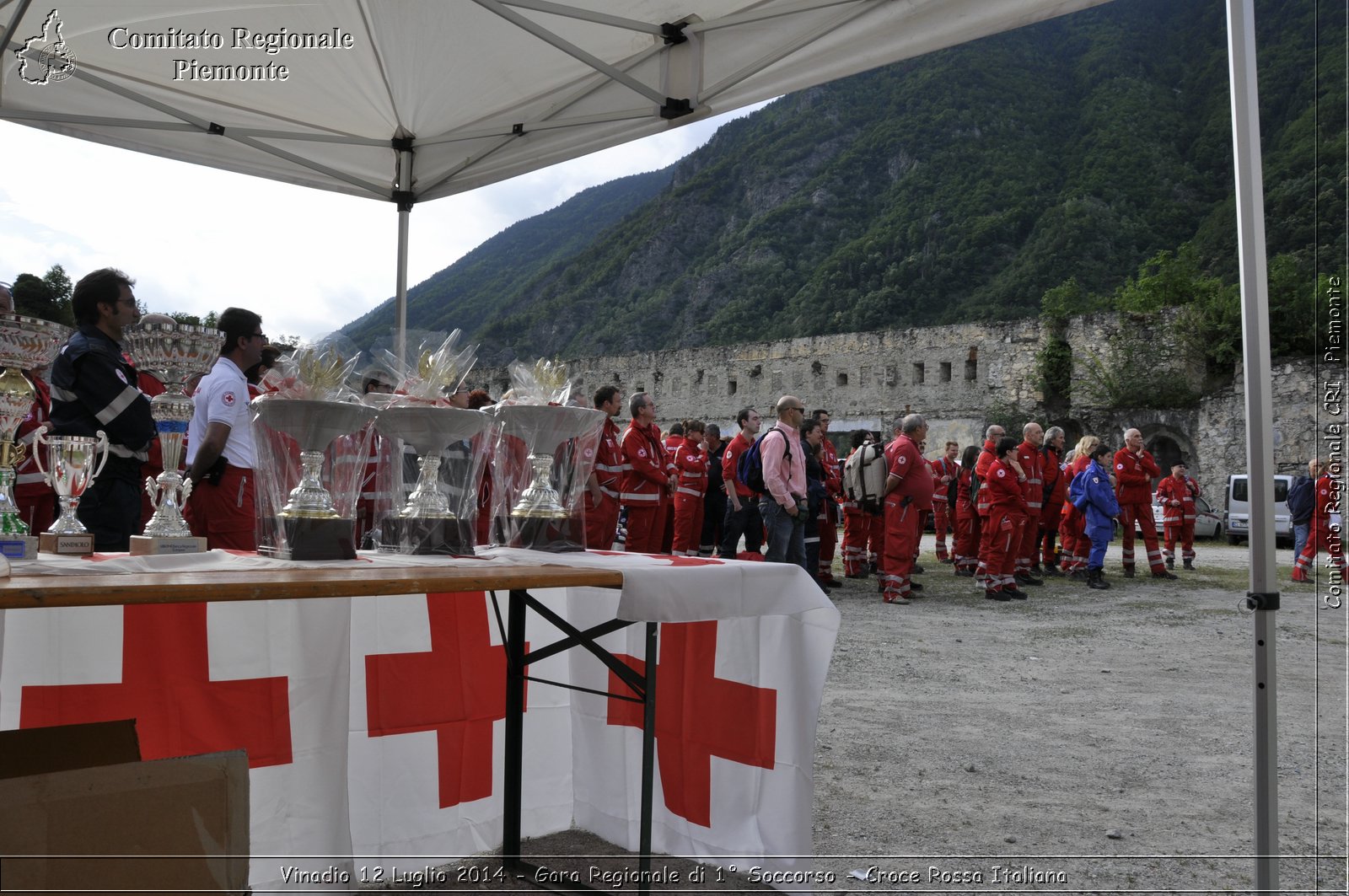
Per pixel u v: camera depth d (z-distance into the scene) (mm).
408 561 2059
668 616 2115
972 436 30438
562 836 2979
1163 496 13812
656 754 2867
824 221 110562
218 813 1736
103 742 1840
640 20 3795
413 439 2240
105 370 2686
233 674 2426
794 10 3490
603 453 7297
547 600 3104
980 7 3084
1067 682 5488
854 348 32719
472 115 4746
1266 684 2309
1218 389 27203
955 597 9750
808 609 2414
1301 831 3184
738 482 9328
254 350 3107
